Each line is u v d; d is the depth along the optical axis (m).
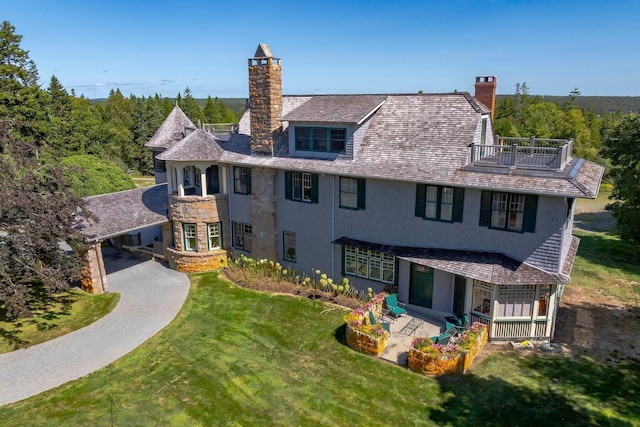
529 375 15.76
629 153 30.02
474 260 18.20
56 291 20.19
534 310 17.84
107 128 82.56
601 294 23.42
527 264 17.64
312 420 13.56
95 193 36.75
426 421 13.46
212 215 26.45
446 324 18.25
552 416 13.58
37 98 56.53
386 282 21.70
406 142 21.28
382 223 21.28
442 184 18.52
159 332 19.39
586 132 59.59
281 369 16.34
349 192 22.06
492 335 18.16
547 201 16.83
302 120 22.78
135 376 16.03
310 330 19.27
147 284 24.88
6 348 18.12
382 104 23.36
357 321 17.84
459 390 14.95
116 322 20.38
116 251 30.83
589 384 15.22
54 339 18.84
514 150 18.31
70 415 13.88
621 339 18.47
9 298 18.02
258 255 26.09
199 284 24.73
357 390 15.02
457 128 20.62
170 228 27.80
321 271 23.97
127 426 13.34
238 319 20.44
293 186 24.08
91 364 16.89
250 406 14.26
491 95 24.50
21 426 13.38
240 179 26.27
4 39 52.34
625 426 13.12
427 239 20.16
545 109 70.88
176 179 26.72
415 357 15.92
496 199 18.14
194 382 15.59
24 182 19.75
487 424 13.27
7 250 18.23
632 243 31.33
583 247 32.41
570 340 18.36
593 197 15.36
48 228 19.42
